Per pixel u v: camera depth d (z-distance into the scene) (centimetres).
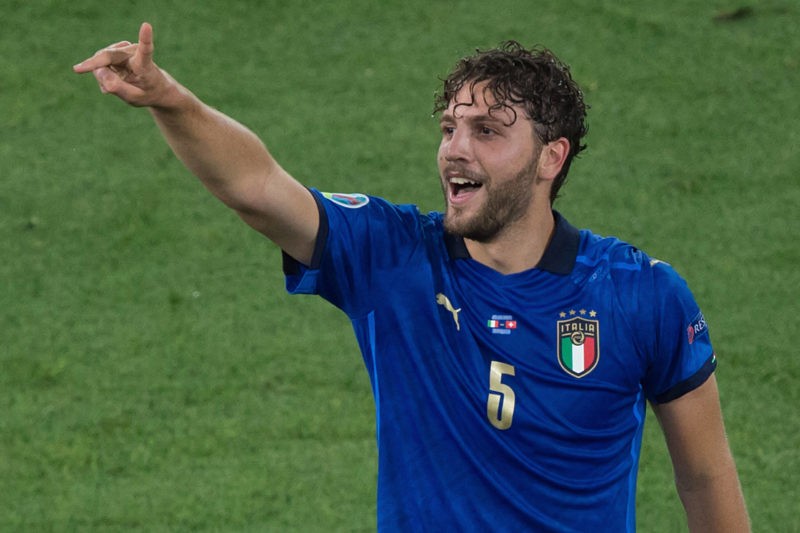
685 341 1091
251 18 4306
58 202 3434
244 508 2294
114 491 2347
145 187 3500
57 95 3931
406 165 3628
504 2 4428
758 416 2630
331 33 4247
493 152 1046
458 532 1059
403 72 4059
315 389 2697
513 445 1055
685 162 3691
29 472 2403
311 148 3697
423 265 1081
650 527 2252
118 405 2633
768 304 3055
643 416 1115
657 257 3262
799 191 3556
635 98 3981
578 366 1062
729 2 4462
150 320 2948
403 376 1073
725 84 4056
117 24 4250
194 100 969
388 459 1079
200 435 2533
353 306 1083
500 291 1071
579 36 4259
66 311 2988
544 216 1095
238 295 3056
